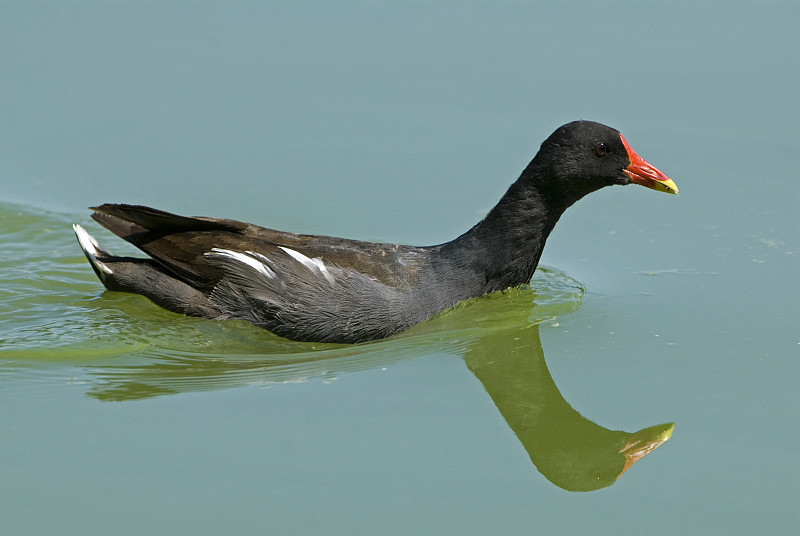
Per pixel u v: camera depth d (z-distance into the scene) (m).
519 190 13.45
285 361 12.27
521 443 10.83
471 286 13.48
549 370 12.33
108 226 13.12
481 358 12.55
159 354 12.31
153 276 12.99
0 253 15.64
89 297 14.01
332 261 12.71
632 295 14.47
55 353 12.19
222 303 12.82
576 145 13.22
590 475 10.36
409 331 12.97
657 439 10.85
